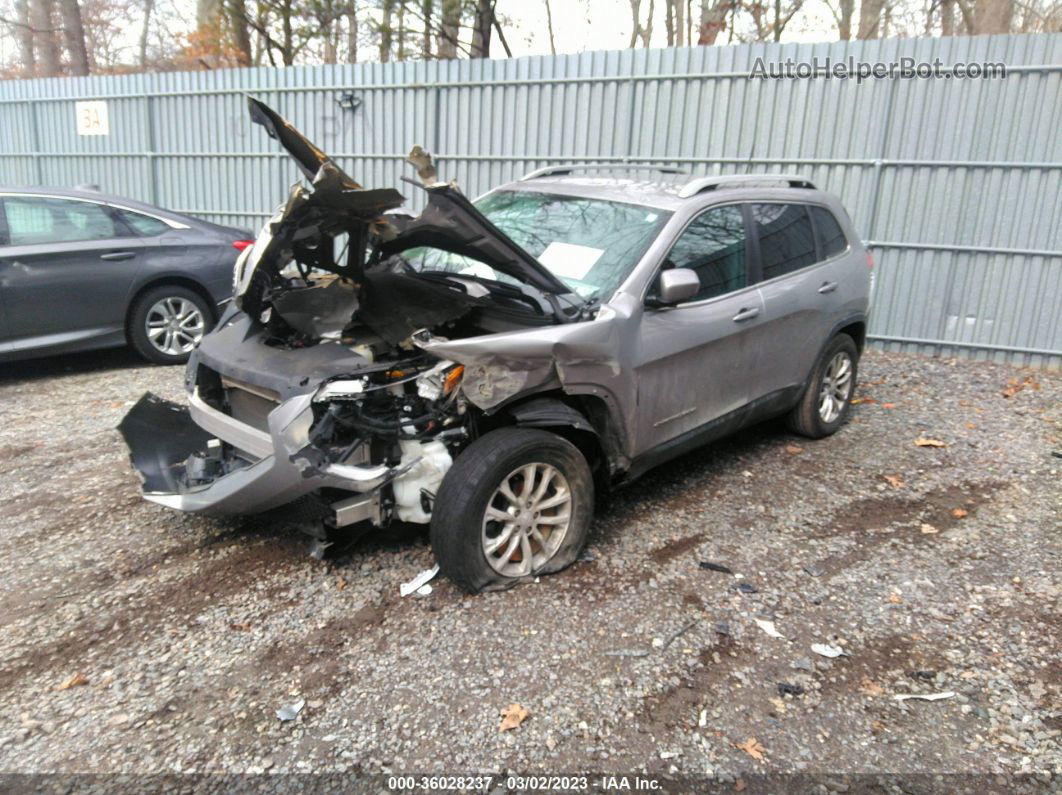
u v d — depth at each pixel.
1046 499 4.94
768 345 5.02
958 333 8.87
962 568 4.09
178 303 7.70
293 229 3.57
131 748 2.75
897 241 8.90
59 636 3.36
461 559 3.52
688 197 4.64
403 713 2.93
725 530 4.44
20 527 4.31
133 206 7.51
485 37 16.05
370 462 3.54
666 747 2.81
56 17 23.25
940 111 8.48
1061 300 8.38
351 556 3.99
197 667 3.17
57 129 14.07
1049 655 3.38
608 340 3.88
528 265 3.74
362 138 11.59
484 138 10.74
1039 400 7.17
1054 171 8.16
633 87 9.71
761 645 3.39
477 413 3.72
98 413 6.23
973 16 16.19
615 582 3.84
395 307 3.97
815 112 8.96
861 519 4.64
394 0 15.45
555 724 2.90
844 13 17.94
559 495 3.82
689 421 4.54
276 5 16.09
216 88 12.51
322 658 3.23
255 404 3.83
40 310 6.85
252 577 3.81
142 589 3.71
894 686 3.17
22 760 2.69
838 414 6.03
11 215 6.83
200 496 3.72
